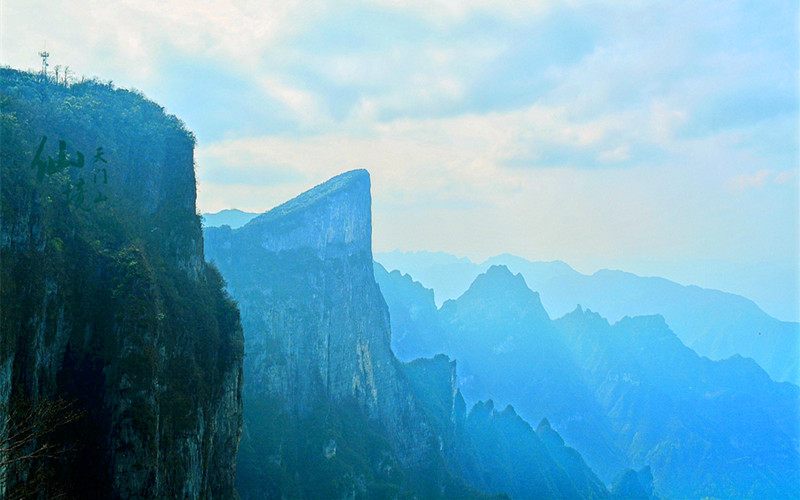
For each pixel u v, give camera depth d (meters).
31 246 81.44
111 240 94.94
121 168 106.88
